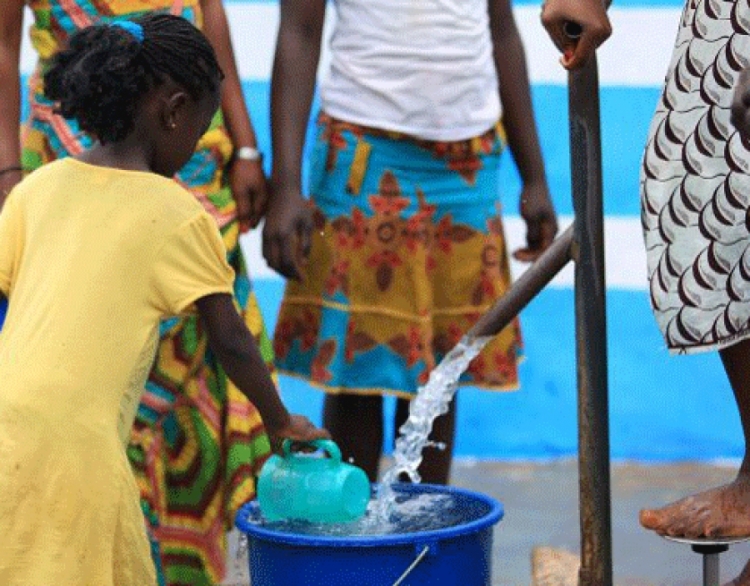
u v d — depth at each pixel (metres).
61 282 3.95
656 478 7.08
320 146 5.56
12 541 3.84
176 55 4.07
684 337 3.77
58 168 4.12
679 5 7.18
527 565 5.98
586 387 3.72
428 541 3.84
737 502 3.80
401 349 5.49
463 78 5.48
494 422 7.34
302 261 5.42
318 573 3.85
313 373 5.52
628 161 7.22
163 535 4.92
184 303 3.96
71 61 4.07
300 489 4.09
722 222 3.70
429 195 5.51
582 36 3.49
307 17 5.48
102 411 3.91
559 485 6.98
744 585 3.82
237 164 5.10
